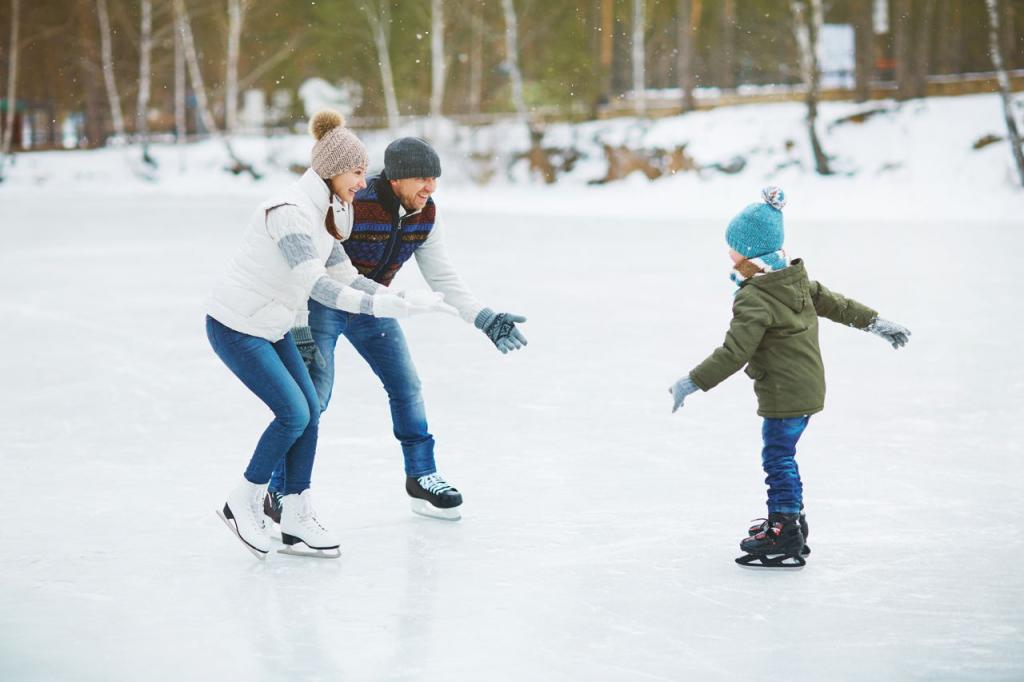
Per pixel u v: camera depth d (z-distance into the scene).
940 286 13.69
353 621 4.02
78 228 26.11
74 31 57.16
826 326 10.89
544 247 20.41
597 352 9.79
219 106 56.47
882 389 8.06
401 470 6.16
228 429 7.19
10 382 8.73
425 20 49.38
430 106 51.03
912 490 5.61
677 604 4.14
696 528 5.08
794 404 4.43
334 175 4.45
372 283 4.75
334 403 7.93
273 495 5.04
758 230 4.40
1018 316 11.27
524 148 42.25
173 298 13.85
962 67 43.72
